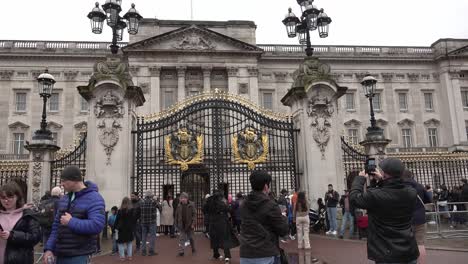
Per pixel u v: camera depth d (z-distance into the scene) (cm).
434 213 1442
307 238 1223
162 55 5084
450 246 1235
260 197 561
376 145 1827
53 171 1738
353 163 1966
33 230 532
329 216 1534
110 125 1516
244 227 559
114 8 1620
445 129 5791
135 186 1631
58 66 5272
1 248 527
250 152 1673
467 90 5872
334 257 1085
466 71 5894
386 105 5738
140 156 1625
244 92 5159
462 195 1756
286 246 1302
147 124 1645
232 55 5222
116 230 1198
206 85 5125
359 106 5672
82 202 541
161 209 1670
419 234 722
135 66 5012
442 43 5897
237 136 1689
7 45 5206
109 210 1441
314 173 1580
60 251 525
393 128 5688
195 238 1614
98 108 1527
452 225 1445
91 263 1092
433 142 5772
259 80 5466
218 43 5203
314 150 1600
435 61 5938
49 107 5178
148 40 5003
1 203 539
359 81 5741
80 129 5119
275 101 5434
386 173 509
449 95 5772
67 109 5175
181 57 5125
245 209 567
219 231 1111
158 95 4975
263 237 545
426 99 5891
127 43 5341
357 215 1479
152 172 1655
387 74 5822
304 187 1605
